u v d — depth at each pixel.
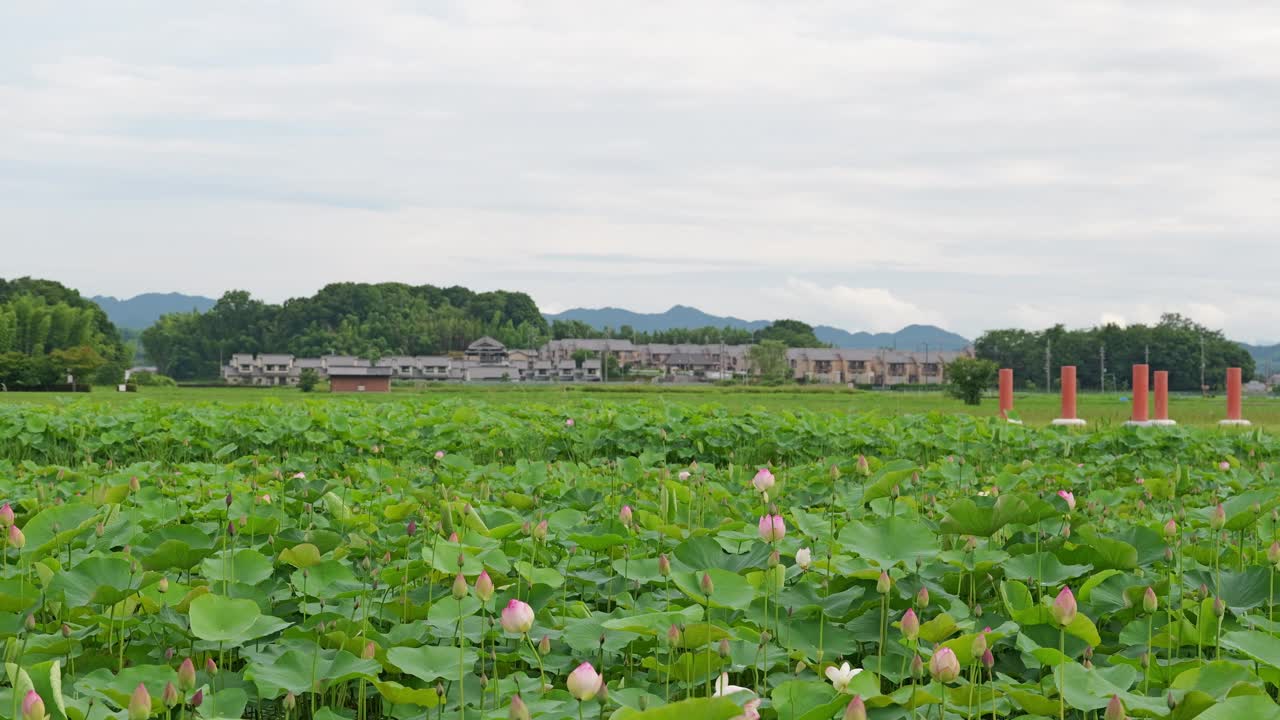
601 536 5.23
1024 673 4.23
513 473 9.40
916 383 130.88
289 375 135.00
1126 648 4.32
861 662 4.41
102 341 115.25
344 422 13.23
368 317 159.62
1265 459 13.23
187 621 4.34
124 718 3.19
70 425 13.45
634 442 13.63
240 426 13.61
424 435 13.93
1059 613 3.23
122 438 12.95
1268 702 2.71
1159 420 21.09
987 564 4.78
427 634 4.47
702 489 7.54
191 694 3.49
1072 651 4.00
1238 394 21.16
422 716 3.65
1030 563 4.87
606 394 57.41
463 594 3.54
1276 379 138.38
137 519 6.04
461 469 9.74
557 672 4.13
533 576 4.56
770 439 13.55
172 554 4.54
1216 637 4.00
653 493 7.92
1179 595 4.73
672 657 3.90
